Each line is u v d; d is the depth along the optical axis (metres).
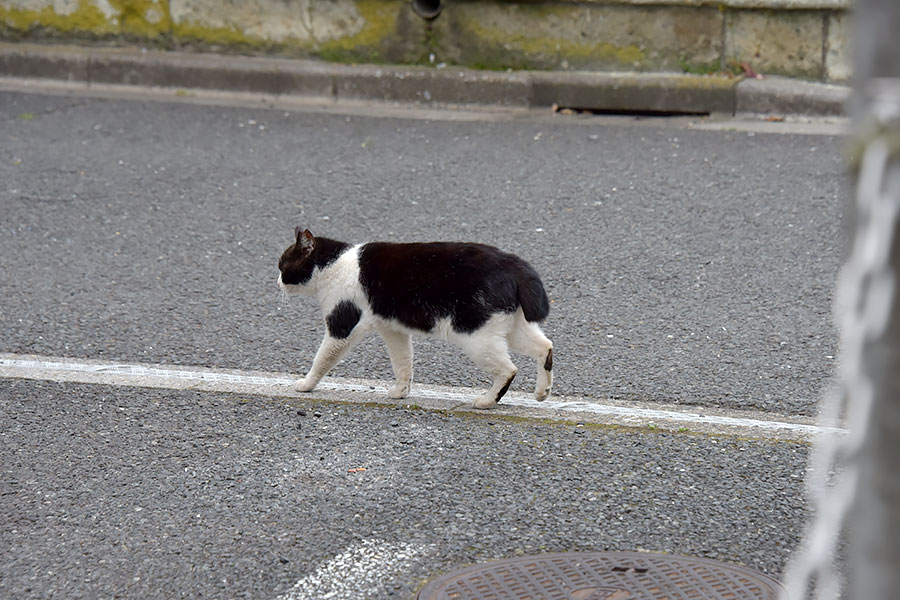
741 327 6.41
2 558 4.08
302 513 4.39
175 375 5.86
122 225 8.19
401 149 9.92
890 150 1.55
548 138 10.22
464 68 11.56
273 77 11.48
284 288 5.56
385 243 5.41
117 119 10.68
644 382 5.74
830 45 10.73
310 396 5.60
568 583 3.86
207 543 4.17
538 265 7.41
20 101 11.17
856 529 1.80
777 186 8.80
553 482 4.64
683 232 7.95
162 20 11.99
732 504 4.45
